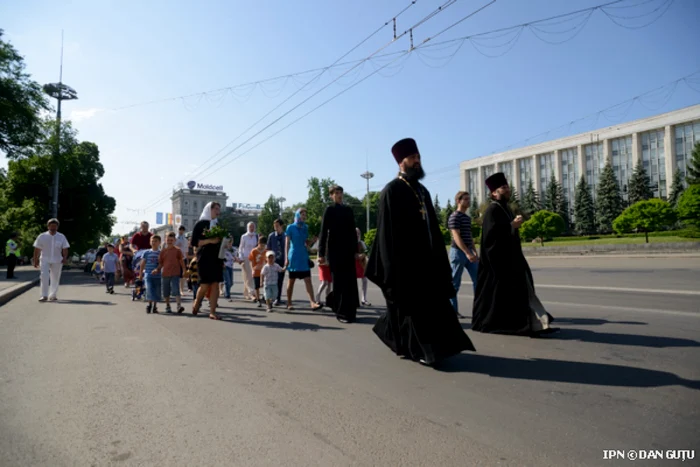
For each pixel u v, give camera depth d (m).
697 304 6.99
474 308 5.54
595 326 5.55
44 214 42.38
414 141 4.39
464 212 6.70
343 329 6.04
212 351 4.78
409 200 4.20
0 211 39.47
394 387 3.49
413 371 3.92
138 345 5.12
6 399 3.33
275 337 5.52
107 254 12.64
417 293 4.06
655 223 37.53
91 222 46.00
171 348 4.95
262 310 8.27
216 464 2.31
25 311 8.39
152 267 8.13
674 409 2.89
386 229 4.14
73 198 44.31
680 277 12.34
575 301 7.81
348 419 2.87
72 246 47.19
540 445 2.44
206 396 3.34
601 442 2.46
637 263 20.72
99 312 8.18
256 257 9.31
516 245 5.21
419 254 4.12
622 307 6.92
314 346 4.98
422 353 3.99
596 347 4.50
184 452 2.45
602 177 64.06
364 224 90.31
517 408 2.99
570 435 2.56
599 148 76.75
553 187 69.25
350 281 6.70
